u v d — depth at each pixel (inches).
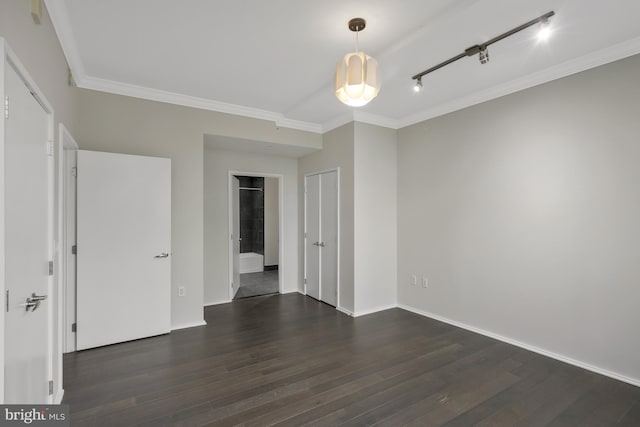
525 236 113.6
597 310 96.3
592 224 97.2
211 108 140.4
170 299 128.1
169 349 112.4
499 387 88.2
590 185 97.6
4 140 44.8
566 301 103.1
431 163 147.9
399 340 121.3
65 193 108.9
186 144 134.9
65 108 92.6
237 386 88.2
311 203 186.7
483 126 126.6
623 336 91.3
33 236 60.9
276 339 122.3
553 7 74.4
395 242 165.6
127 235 118.4
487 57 90.5
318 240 179.8
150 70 110.6
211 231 173.0
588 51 94.7
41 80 65.8
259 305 169.9
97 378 92.0
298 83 121.6
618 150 91.9
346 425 72.2
